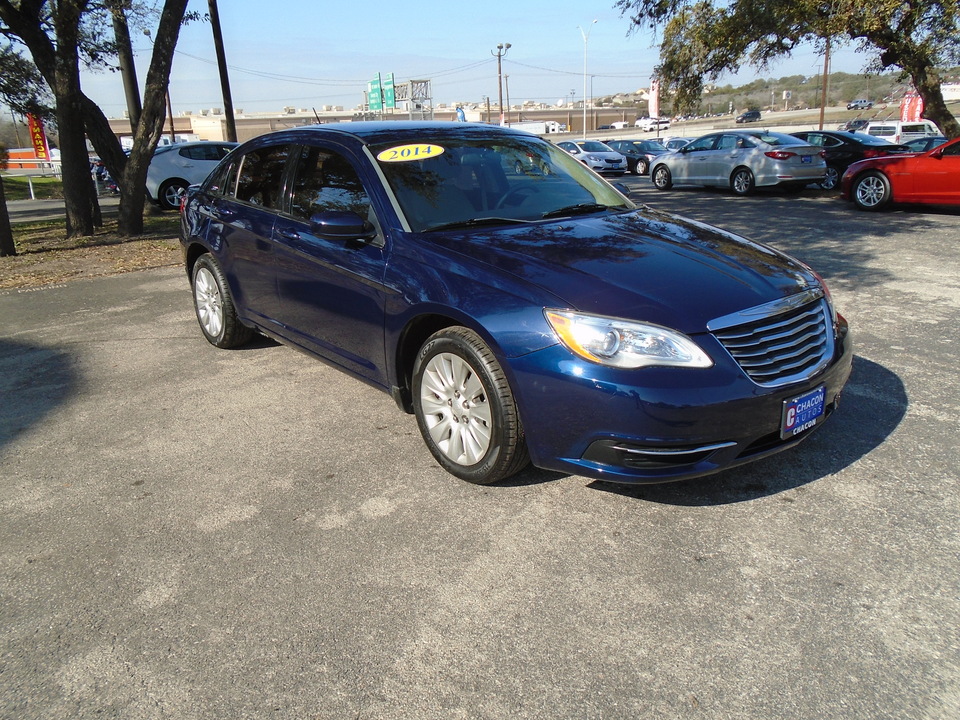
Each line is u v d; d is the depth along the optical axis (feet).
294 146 14.84
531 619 8.10
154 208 53.78
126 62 59.21
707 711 6.80
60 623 8.21
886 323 18.58
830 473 11.05
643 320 9.22
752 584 8.58
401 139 13.65
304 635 7.93
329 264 12.81
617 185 15.44
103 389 15.49
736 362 9.36
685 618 8.05
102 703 7.06
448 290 10.52
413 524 10.02
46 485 11.39
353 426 13.30
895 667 7.27
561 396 9.37
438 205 12.37
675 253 11.07
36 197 90.22
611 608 8.24
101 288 26.08
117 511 10.55
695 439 9.12
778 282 10.52
